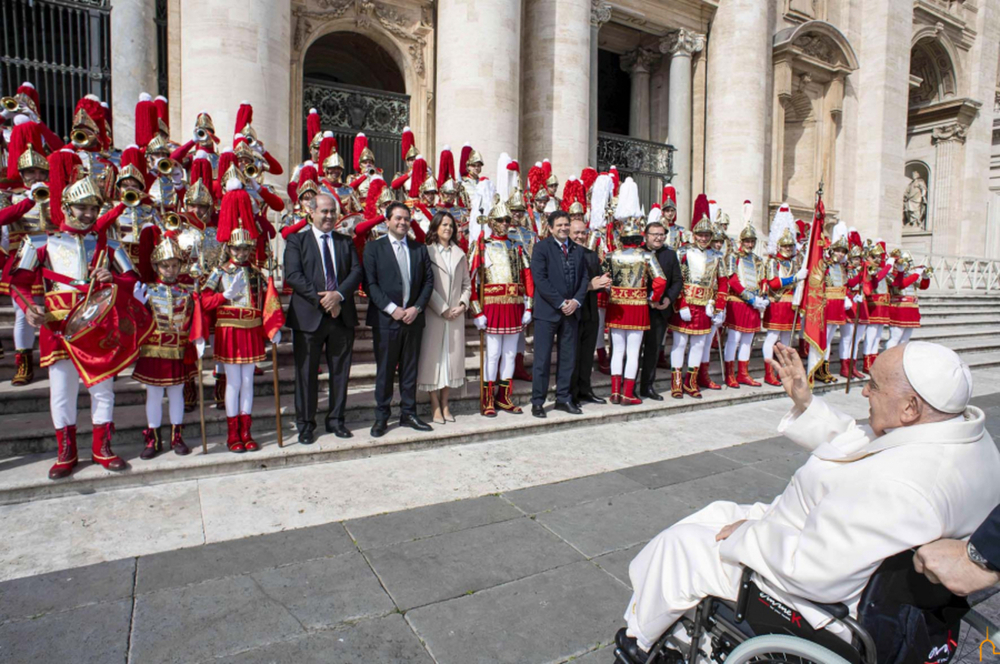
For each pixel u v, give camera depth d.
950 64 24.62
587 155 14.01
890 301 10.04
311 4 11.98
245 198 4.83
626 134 21.75
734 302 7.97
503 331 6.11
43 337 4.13
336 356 5.26
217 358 4.74
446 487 4.55
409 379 5.58
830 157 19.78
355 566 3.38
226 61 8.99
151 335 4.54
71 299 4.11
